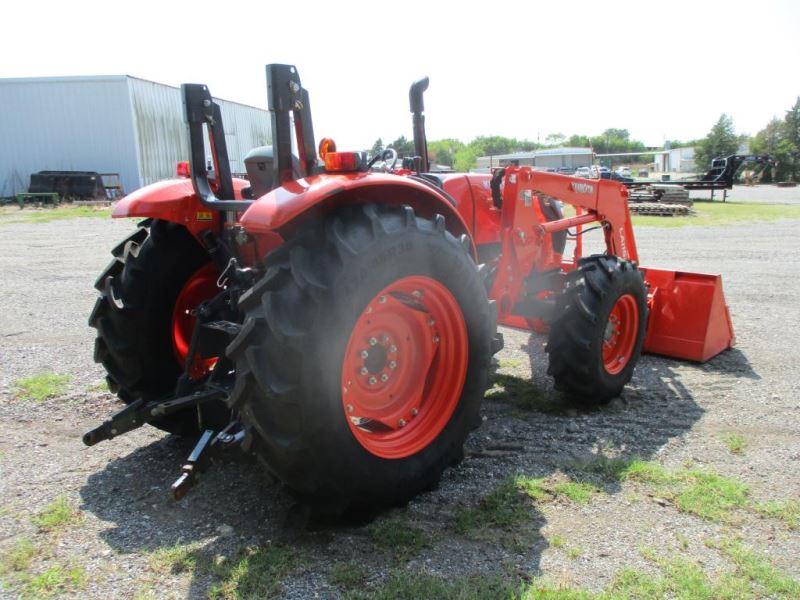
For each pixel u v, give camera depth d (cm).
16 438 363
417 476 277
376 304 266
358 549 251
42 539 262
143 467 327
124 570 241
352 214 260
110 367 336
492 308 316
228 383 293
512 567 239
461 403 298
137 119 2508
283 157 265
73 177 2367
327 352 235
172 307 338
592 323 377
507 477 309
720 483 302
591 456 334
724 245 1238
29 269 976
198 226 327
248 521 274
